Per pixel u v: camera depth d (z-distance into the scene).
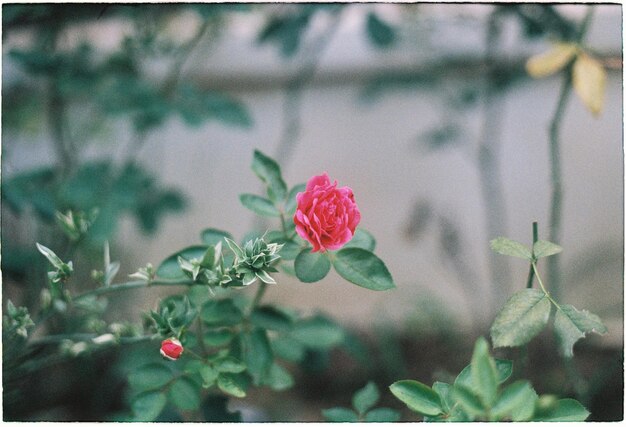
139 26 1.03
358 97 1.28
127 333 0.79
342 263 0.71
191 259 0.74
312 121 1.38
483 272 1.35
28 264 0.97
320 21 1.28
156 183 1.17
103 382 1.07
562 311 0.68
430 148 1.24
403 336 1.30
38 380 1.04
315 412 1.14
